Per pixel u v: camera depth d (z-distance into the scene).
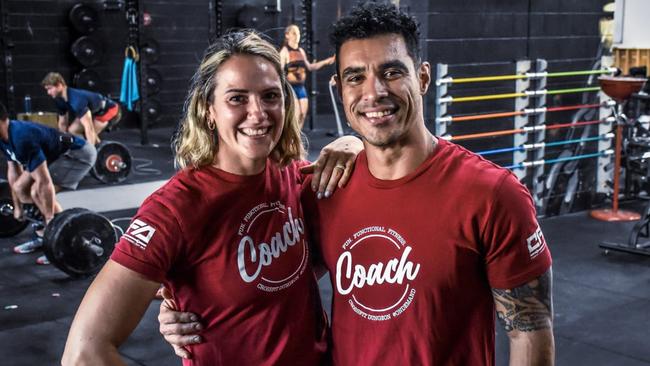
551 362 1.41
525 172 5.91
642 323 3.81
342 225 1.52
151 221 1.43
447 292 1.41
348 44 1.41
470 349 1.45
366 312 1.48
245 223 1.50
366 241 1.48
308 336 1.57
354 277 1.49
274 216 1.55
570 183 6.20
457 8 5.34
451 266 1.40
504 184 1.39
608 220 5.94
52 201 4.87
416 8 5.29
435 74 5.32
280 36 10.71
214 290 1.49
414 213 1.43
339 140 1.67
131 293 1.39
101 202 6.44
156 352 3.48
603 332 3.69
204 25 10.93
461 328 1.44
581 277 4.57
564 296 4.23
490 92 5.63
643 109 7.24
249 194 1.51
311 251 1.64
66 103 6.66
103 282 1.40
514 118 5.80
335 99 9.45
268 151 1.50
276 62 1.53
